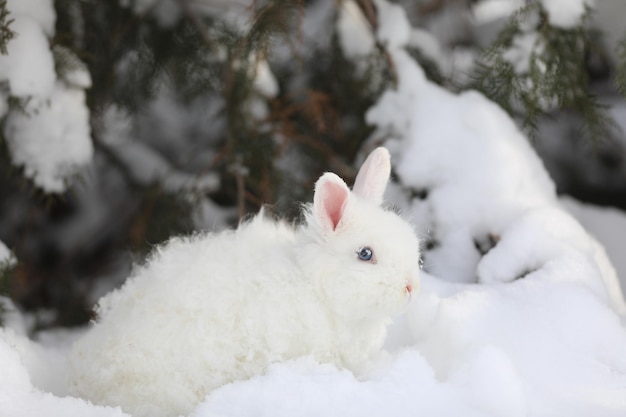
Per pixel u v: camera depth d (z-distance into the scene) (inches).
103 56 69.7
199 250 54.5
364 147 68.5
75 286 75.5
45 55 61.5
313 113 70.2
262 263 53.4
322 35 73.8
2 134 63.6
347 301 52.7
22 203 74.6
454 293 59.0
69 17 67.0
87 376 52.4
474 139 64.0
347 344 53.4
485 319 56.0
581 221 73.7
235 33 69.4
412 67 67.9
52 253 77.4
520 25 66.6
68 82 64.0
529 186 63.9
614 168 81.7
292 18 70.1
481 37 73.8
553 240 60.9
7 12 59.9
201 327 51.9
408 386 51.2
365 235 53.1
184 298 52.5
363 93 71.2
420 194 65.2
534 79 65.0
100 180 77.5
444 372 54.2
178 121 78.0
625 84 64.8
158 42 70.6
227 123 70.2
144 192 73.2
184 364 51.8
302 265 53.3
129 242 73.4
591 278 59.7
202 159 76.0
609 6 72.6
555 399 51.7
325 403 50.3
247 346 52.0
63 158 64.3
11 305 62.7
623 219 73.7
